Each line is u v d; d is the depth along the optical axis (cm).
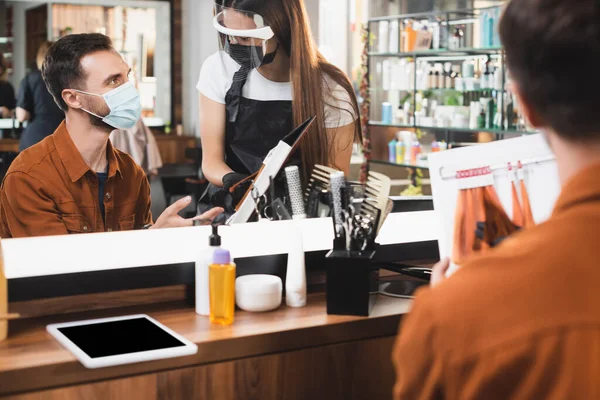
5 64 698
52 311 153
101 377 127
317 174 200
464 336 67
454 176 158
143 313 155
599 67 66
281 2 235
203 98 246
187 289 166
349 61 679
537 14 69
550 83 69
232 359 139
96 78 195
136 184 211
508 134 607
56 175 195
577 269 65
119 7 775
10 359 126
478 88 623
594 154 69
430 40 657
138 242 176
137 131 445
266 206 197
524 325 64
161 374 131
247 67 239
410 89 672
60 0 755
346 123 250
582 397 60
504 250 71
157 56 791
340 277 152
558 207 70
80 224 198
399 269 181
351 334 150
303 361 146
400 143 663
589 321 62
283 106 245
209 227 192
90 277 155
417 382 72
